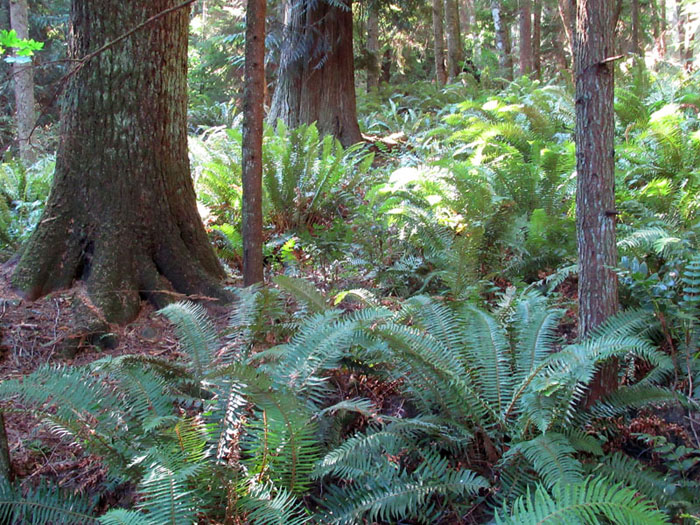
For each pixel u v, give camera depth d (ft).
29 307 12.83
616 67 30.94
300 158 19.58
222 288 14.23
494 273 14.02
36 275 13.20
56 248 13.48
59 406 8.68
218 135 26.30
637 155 17.85
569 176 16.61
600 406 9.19
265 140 21.94
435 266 15.17
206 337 10.68
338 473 8.81
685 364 10.03
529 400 8.71
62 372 9.18
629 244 12.12
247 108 13.16
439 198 16.07
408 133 33.81
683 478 8.23
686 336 10.05
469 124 26.07
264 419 8.02
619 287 11.47
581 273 9.80
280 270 16.75
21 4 33.68
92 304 12.37
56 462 9.45
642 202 15.15
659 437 8.51
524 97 30.09
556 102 27.53
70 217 13.66
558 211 16.61
